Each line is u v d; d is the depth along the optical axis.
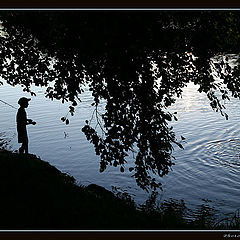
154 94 6.53
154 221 6.82
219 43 6.05
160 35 5.53
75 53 5.89
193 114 22.59
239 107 23.84
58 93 6.59
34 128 20.44
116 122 6.53
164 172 7.04
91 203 6.78
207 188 11.74
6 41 6.83
